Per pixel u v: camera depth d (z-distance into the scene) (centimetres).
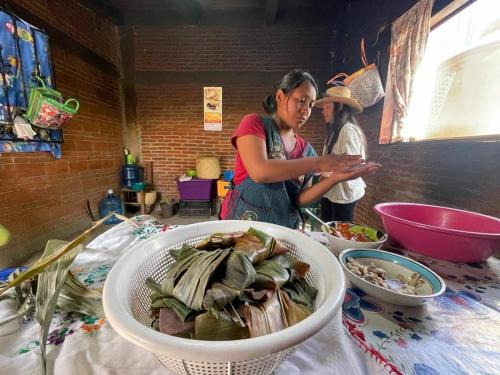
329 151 168
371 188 216
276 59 305
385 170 191
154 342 26
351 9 258
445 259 72
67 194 232
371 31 217
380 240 73
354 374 36
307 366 37
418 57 148
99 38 274
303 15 291
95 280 58
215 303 35
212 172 306
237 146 86
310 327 29
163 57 310
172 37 305
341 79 275
